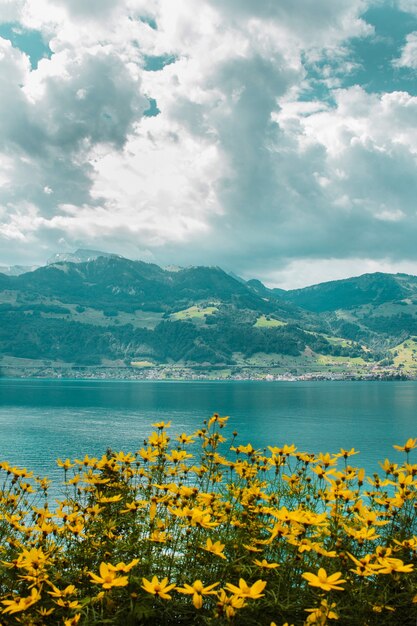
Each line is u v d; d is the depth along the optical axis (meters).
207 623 3.83
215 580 4.48
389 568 3.98
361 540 4.54
